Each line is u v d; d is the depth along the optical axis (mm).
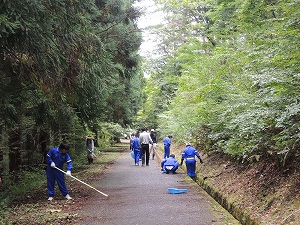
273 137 6441
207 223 5902
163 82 27750
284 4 5988
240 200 7039
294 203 5465
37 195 9094
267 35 7457
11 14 5359
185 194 8672
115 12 12938
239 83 8211
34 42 6223
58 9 6754
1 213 6656
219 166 10914
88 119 13352
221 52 9953
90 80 9219
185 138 15734
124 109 23703
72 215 6570
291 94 5598
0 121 9094
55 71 7312
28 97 9117
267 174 7191
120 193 8969
